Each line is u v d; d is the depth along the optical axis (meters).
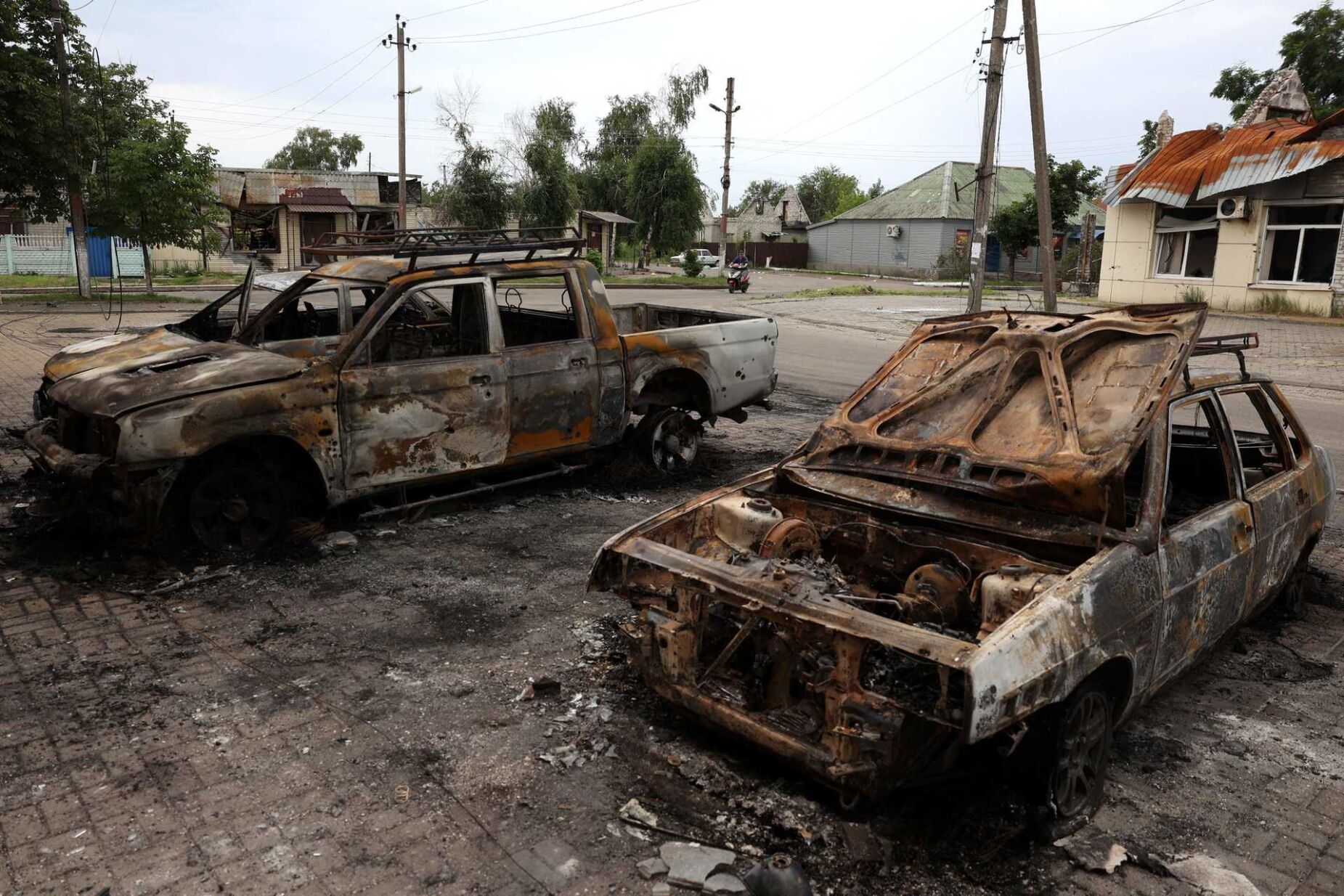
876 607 3.74
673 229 43.56
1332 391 13.30
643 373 7.62
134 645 4.66
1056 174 38.69
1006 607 3.35
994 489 3.80
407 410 6.32
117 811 3.27
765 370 8.66
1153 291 27.36
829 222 53.94
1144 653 3.51
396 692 4.21
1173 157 26.91
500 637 4.84
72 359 6.69
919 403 4.50
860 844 3.12
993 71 18.33
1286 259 24.22
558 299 8.04
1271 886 3.00
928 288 36.81
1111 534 3.55
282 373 5.83
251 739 3.78
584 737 3.82
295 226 38.22
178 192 25.27
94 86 25.38
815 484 4.38
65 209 24.78
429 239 7.16
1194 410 5.21
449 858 3.05
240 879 2.92
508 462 6.94
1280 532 4.57
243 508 5.87
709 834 3.20
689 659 3.69
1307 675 4.59
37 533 6.13
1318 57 36.12
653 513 7.10
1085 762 3.33
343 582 5.57
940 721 2.85
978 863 3.06
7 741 3.73
